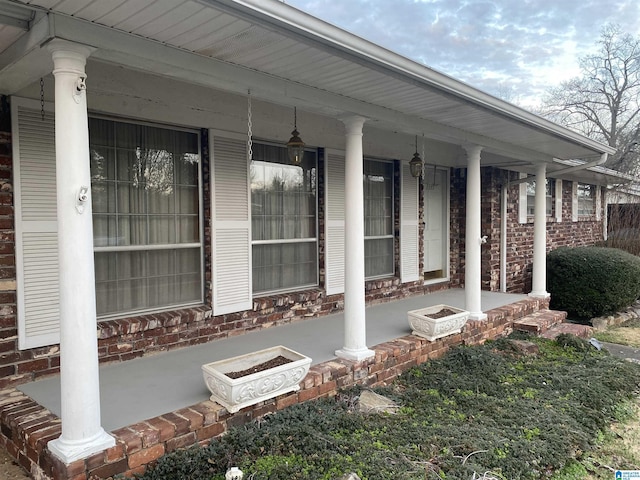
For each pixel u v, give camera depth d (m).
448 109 4.25
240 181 4.77
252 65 3.03
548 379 4.45
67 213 2.36
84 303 2.39
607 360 5.13
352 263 3.98
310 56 2.87
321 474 2.58
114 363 3.84
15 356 3.35
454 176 8.17
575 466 3.08
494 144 5.70
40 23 2.29
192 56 2.81
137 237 4.14
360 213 4.01
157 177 4.27
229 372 3.21
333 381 3.71
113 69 3.49
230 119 4.57
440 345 4.86
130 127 4.07
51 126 3.49
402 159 6.90
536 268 7.25
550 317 6.57
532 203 9.60
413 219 7.19
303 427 3.04
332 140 5.67
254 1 2.23
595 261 8.20
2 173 3.28
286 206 5.48
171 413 2.84
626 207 13.31
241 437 2.85
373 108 4.04
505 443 3.07
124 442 2.48
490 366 4.64
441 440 3.05
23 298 3.37
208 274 4.59
